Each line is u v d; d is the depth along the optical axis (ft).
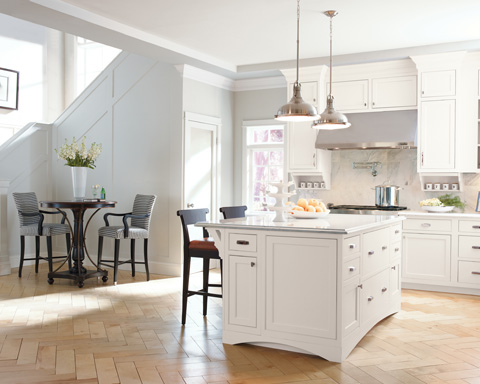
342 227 11.28
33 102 26.84
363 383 10.02
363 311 12.48
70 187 24.32
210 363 11.03
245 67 21.86
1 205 20.92
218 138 23.08
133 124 22.25
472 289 18.02
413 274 18.76
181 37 17.67
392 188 20.06
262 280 11.80
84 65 28.22
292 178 22.17
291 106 12.86
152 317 14.71
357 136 19.89
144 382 9.97
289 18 15.56
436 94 18.78
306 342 11.39
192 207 21.59
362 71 20.18
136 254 22.24
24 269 22.30
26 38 26.45
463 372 10.64
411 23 15.99
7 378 10.10
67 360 11.14
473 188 19.53
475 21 15.83
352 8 14.66
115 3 14.37
